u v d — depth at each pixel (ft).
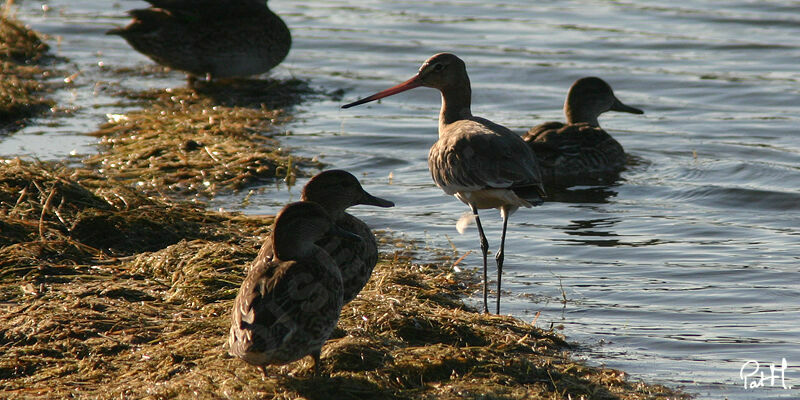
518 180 39.04
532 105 73.31
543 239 48.11
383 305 34.81
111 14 100.27
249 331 26.71
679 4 100.12
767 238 47.62
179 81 78.89
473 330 34.19
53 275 37.93
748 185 55.93
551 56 84.28
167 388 28.27
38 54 83.20
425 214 51.72
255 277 28.32
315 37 90.43
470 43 88.22
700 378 32.53
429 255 45.68
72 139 62.28
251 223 46.70
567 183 58.34
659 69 80.69
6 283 36.96
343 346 30.78
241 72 77.56
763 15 95.14
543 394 29.81
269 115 69.31
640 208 53.16
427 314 34.63
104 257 40.29
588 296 40.63
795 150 62.13
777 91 74.43
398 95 75.92
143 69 81.87
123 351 31.14
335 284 28.84
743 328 37.04
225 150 59.62
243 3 76.69
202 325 32.83
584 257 45.47
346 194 35.06
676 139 65.67
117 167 56.85
